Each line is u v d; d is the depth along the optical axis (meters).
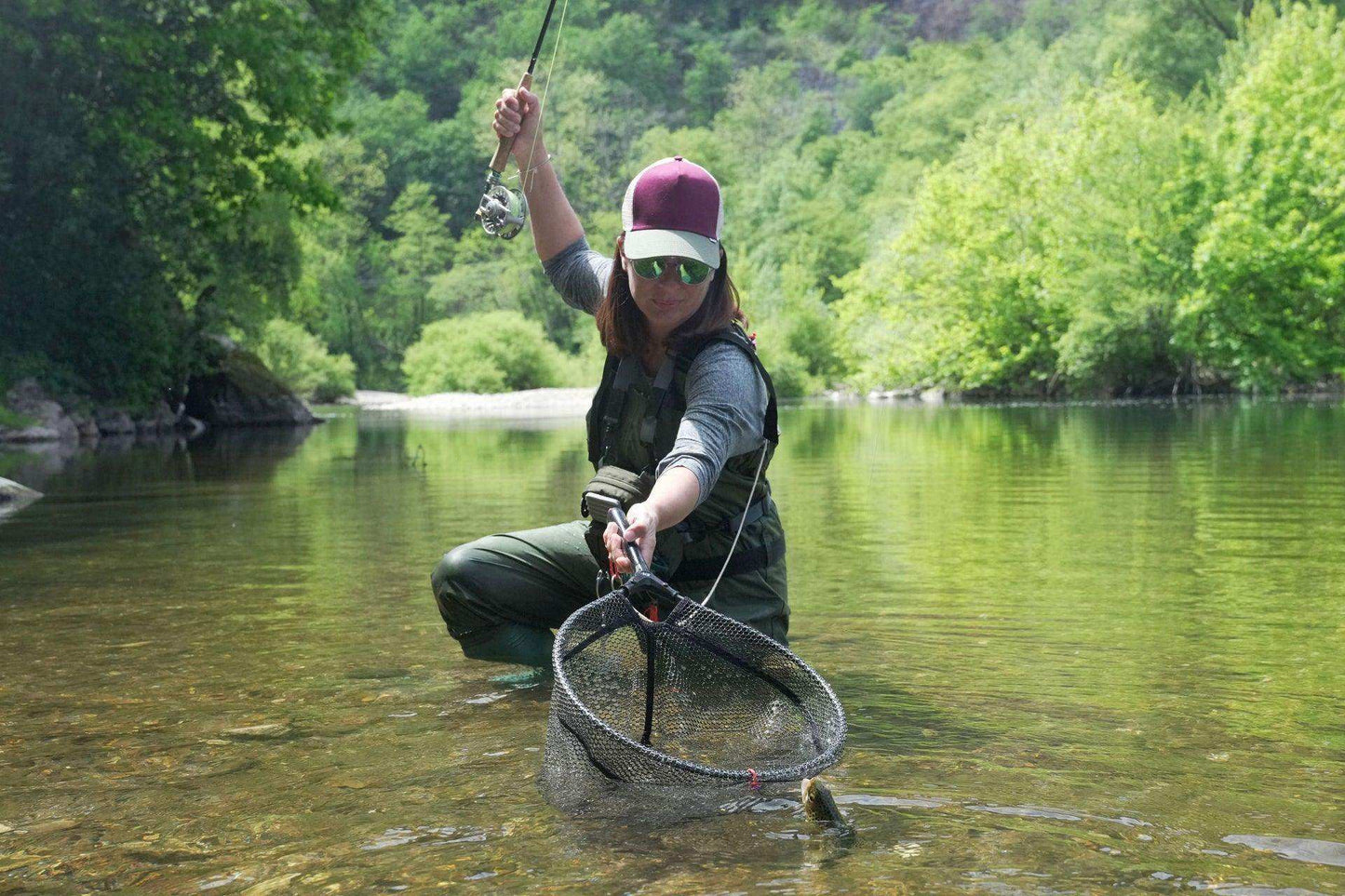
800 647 3.61
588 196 89.31
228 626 4.08
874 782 2.33
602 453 3.02
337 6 22.80
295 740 2.70
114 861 2.01
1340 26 31.06
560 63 111.88
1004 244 33.69
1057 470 10.06
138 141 20.05
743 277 56.31
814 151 96.62
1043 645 3.58
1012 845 1.99
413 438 18.83
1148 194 29.69
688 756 2.51
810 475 10.20
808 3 141.12
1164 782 2.31
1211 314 28.05
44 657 3.61
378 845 2.04
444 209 101.19
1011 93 70.44
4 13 19.89
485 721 2.82
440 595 3.33
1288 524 6.31
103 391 22.45
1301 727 2.68
